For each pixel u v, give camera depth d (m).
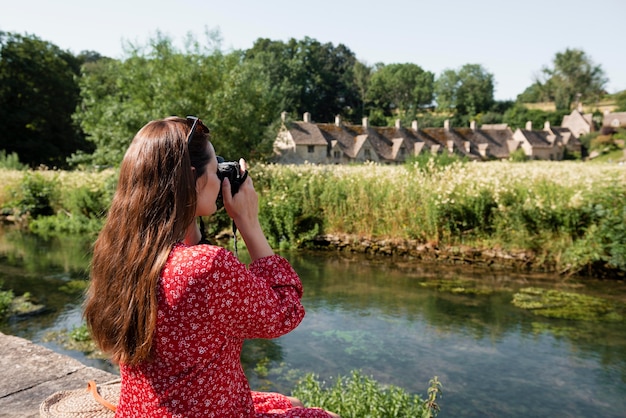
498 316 7.86
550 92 114.94
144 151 1.25
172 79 15.98
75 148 47.25
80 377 2.92
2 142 42.50
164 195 1.22
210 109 15.95
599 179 11.57
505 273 10.56
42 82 45.62
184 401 1.21
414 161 15.93
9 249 12.95
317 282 9.91
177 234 1.23
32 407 2.56
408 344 6.72
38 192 19.34
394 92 111.38
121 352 1.20
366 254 12.60
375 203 13.20
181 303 1.16
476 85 108.06
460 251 11.59
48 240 14.39
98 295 1.24
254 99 17.75
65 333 6.91
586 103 110.44
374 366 6.03
